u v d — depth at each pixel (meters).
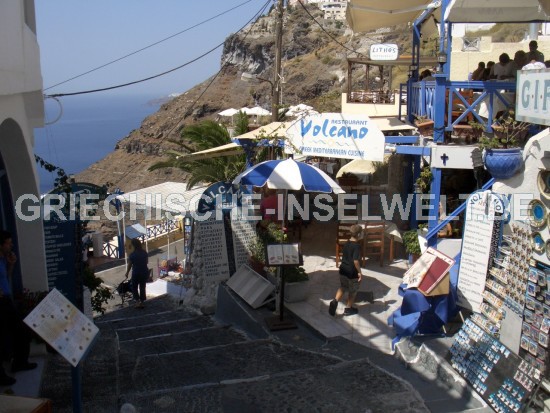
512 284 6.95
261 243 11.46
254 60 115.25
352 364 7.59
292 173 10.23
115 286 17.94
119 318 12.30
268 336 9.16
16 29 7.18
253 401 6.53
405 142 10.93
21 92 7.66
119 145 115.50
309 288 10.97
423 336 8.36
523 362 6.32
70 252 9.23
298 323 9.62
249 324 9.81
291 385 6.95
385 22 16.25
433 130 10.50
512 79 10.41
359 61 21.73
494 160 7.19
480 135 10.45
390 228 12.12
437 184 10.12
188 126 25.16
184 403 6.48
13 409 5.10
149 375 7.64
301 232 14.44
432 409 6.47
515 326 6.78
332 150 11.02
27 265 8.90
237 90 113.75
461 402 6.64
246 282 10.84
